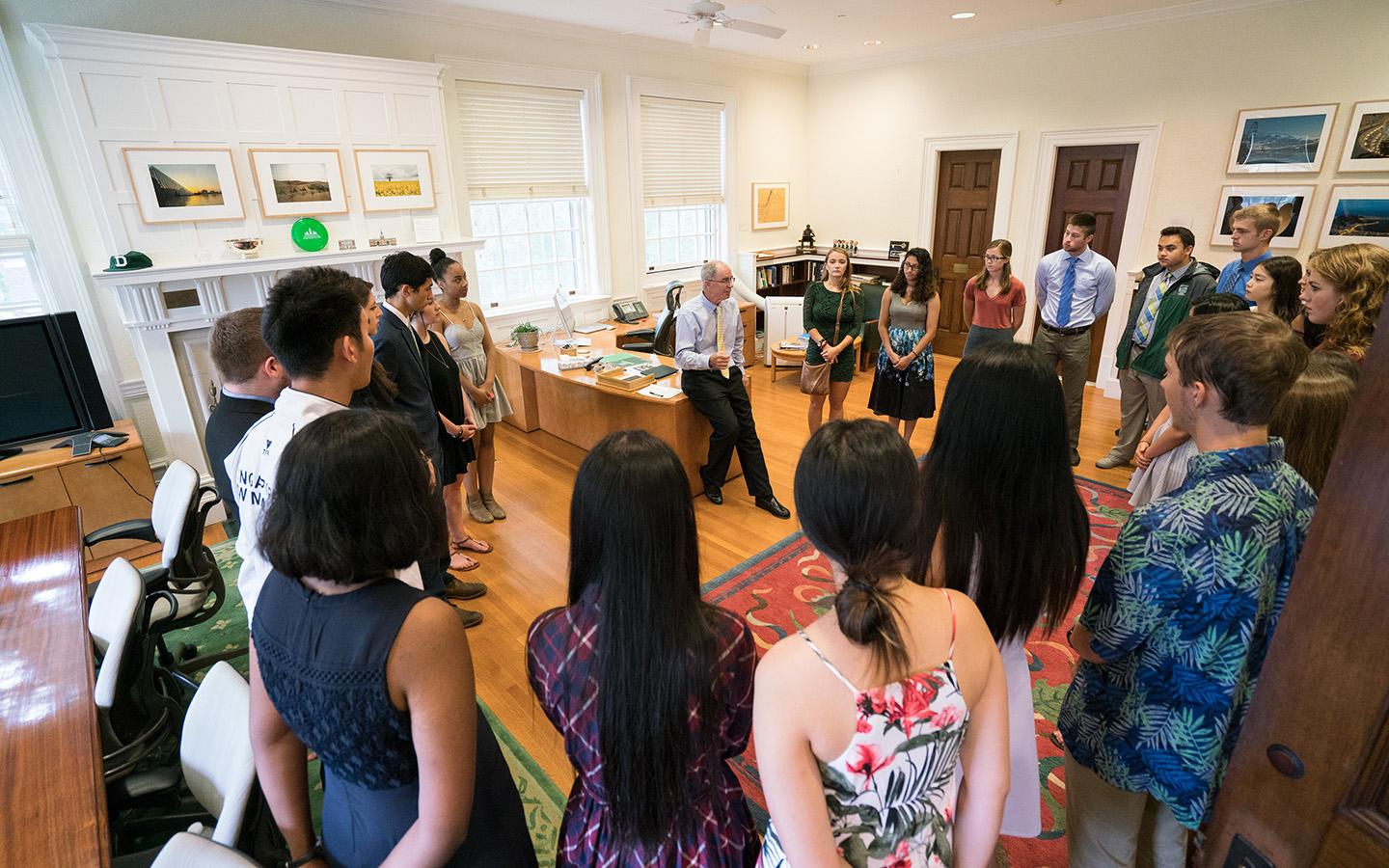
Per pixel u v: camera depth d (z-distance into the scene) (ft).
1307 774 1.78
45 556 6.48
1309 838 1.81
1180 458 6.76
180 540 7.02
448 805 2.85
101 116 10.69
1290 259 8.80
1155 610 3.20
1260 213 10.65
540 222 18.22
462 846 3.57
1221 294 8.38
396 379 7.72
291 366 4.52
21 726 4.31
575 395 14.67
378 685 2.72
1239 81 14.79
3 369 10.08
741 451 12.10
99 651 5.90
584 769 3.17
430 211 14.84
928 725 2.42
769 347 21.50
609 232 19.26
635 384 12.34
